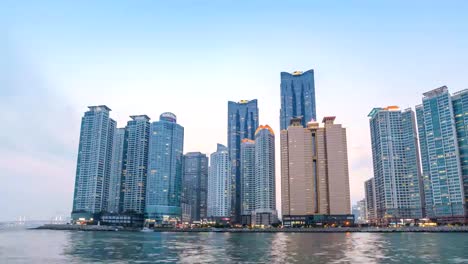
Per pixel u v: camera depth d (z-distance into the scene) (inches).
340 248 4913.9
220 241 7116.1
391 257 3681.1
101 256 3873.0
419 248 4840.1
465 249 4630.9
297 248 4977.9
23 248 4995.1
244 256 3848.4
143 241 7047.2
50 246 5418.3
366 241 6697.8
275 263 3211.1
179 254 4106.8
